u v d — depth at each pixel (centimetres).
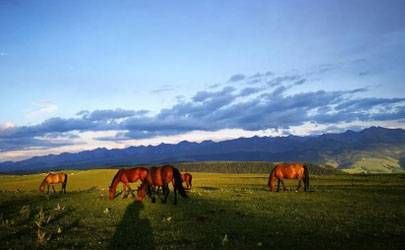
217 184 7625
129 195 3875
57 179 4816
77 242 1936
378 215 2720
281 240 1975
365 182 7269
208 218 2577
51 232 2161
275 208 2998
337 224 2400
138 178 3569
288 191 4322
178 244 1897
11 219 2581
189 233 2133
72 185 8575
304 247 1825
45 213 2806
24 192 4819
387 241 1956
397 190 5003
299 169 4306
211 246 1839
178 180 3284
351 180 8062
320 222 2461
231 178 10594
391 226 2345
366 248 1800
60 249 1788
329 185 6250
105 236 2067
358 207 3080
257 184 7388
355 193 4197
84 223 2430
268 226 2327
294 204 3219
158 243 1923
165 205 3141
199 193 4141
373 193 4269
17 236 2075
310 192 4209
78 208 3041
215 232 2161
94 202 3362
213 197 3706
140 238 2030
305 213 2780
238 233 2144
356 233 2158
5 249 1797
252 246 1833
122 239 2003
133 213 2775
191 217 2623
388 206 3148
